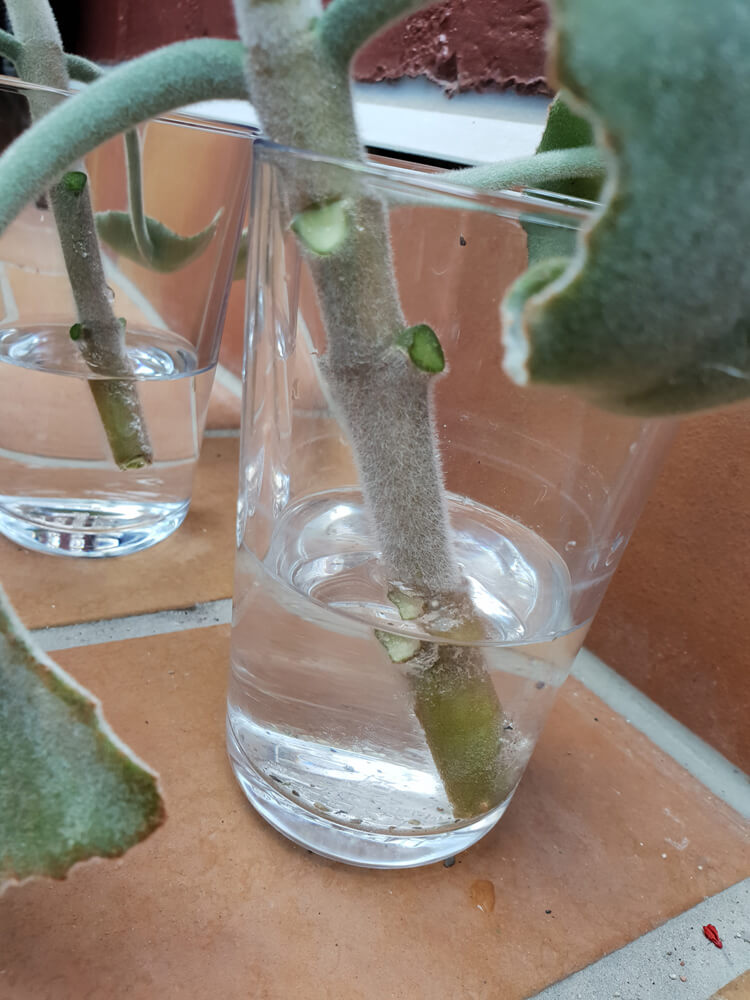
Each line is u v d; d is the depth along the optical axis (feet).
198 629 0.68
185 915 0.44
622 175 0.22
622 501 0.47
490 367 0.46
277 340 0.48
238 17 0.33
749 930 0.50
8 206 0.33
